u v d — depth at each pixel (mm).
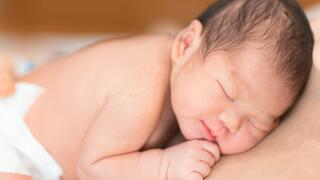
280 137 455
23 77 582
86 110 522
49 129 531
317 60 493
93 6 1132
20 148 525
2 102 545
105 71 520
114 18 1136
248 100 463
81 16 1135
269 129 473
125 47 532
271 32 467
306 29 482
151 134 505
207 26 498
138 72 503
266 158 437
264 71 461
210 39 484
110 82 511
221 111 466
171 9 1118
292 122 463
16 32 1103
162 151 474
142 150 507
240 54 466
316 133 438
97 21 1135
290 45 466
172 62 513
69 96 533
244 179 425
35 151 526
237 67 464
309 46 478
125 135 484
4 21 1120
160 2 1117
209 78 470
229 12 490
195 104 472
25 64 803
